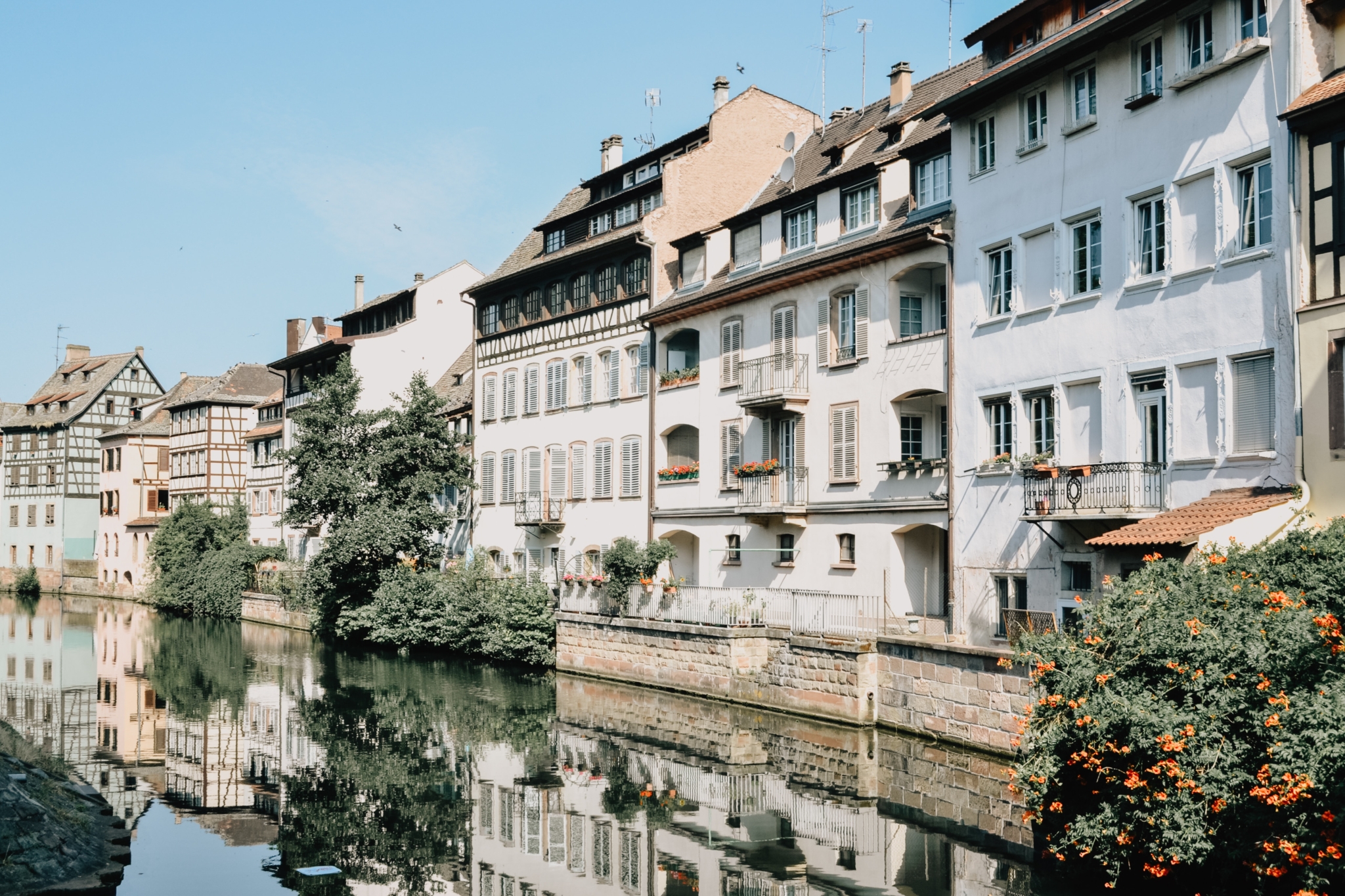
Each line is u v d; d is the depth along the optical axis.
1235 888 10.31
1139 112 18.06
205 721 23.22
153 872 12.99
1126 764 11.18
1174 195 17.41
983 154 21.45
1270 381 15.81
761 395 26.41
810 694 21.97
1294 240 15.36
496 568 38.66
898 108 27.31
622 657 27.81
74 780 16.69
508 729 21.92
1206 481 16.66
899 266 23.30
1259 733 10.19
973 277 21.42
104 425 76.56
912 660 19.80
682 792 16.53
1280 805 9.61
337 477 38.78
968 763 17.56
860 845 13.52
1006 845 13.37
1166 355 17.39
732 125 32.91
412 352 48.19
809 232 26.59
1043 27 21.19
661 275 31.61
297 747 20.41
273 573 49.09
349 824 15.09
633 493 32.25
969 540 21.14
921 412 23.80
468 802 16.20
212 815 15.64
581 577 29.84
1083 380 18.86
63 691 27.95
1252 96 16.12
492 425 39.59
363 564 39.59
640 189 32.97
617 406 33.06
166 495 71.12
